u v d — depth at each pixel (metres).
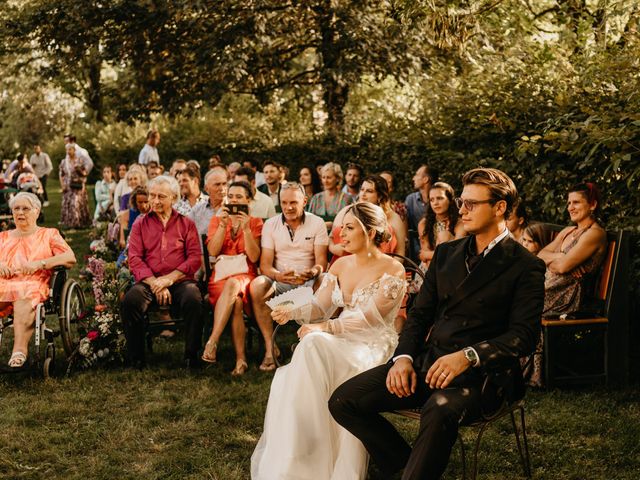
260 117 18.16
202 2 12.91
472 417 3.02
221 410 4.63
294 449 3.49
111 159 24.53
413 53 12.48
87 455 4.05
